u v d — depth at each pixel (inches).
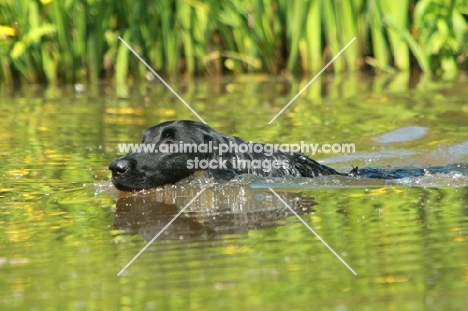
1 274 688.4
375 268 682.2
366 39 1843.0
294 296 627.2
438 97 1518.2
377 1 1775.3
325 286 646.5
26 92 1704.0
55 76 1795.0
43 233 798.5
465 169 1051.9
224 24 1824.6
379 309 600.1
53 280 673.0
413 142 1223.5
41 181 1013.2
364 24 1818.4
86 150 1181.7
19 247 756.0
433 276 659.4
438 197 900.0
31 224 830.5
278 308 605.6
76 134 1290.6
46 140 1251.2
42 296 639.8
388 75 1784.0
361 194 924.6
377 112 1413.6
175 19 1801.2
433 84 1653.5
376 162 1139.9
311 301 617.6
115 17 1818.4
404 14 1758.1
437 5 1731.1
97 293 643.5
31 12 1713.8
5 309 616.7
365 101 1509.6
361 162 1143.6
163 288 650.2
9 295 642.8
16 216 860.6
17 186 989.2
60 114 1459.2
